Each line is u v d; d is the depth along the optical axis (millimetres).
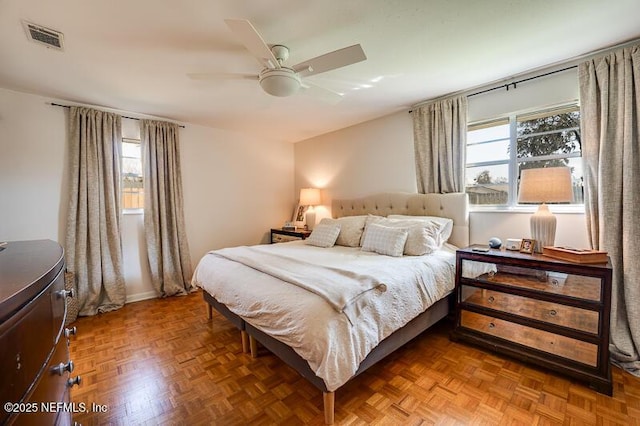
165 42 1902
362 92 2836
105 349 2273
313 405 1617
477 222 2812
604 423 1440
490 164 2793
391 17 1681
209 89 2709
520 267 1995
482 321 2232
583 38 1933
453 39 1932
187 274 3760
